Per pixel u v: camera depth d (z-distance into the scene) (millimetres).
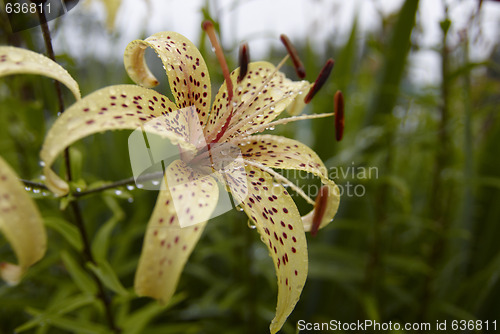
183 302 292
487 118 321
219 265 319
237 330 260
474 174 261
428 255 281
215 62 258
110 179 297
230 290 265
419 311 266
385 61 275
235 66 254
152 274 116
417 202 333
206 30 155
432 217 275
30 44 211
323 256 286
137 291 115
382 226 257
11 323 261
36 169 256
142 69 159
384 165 272
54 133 120
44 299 249
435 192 264
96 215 286
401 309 296
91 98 129
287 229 146
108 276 165
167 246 118
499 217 273
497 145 289
